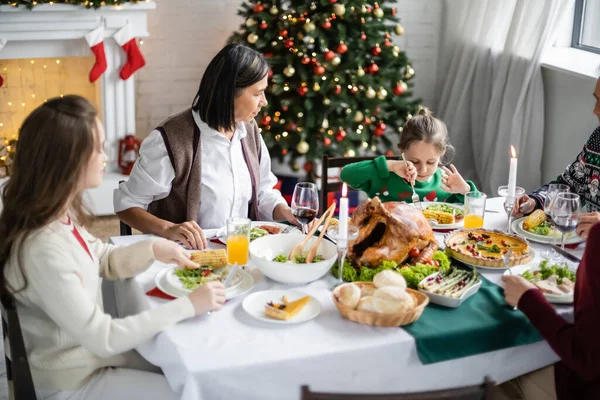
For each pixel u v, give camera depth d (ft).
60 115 5.15
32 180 5.18
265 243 6.64
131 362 6.08
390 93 13.82
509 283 5.78
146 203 7.77
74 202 5.71
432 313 5.69
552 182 8.50
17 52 13.03
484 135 14.21
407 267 6.19
